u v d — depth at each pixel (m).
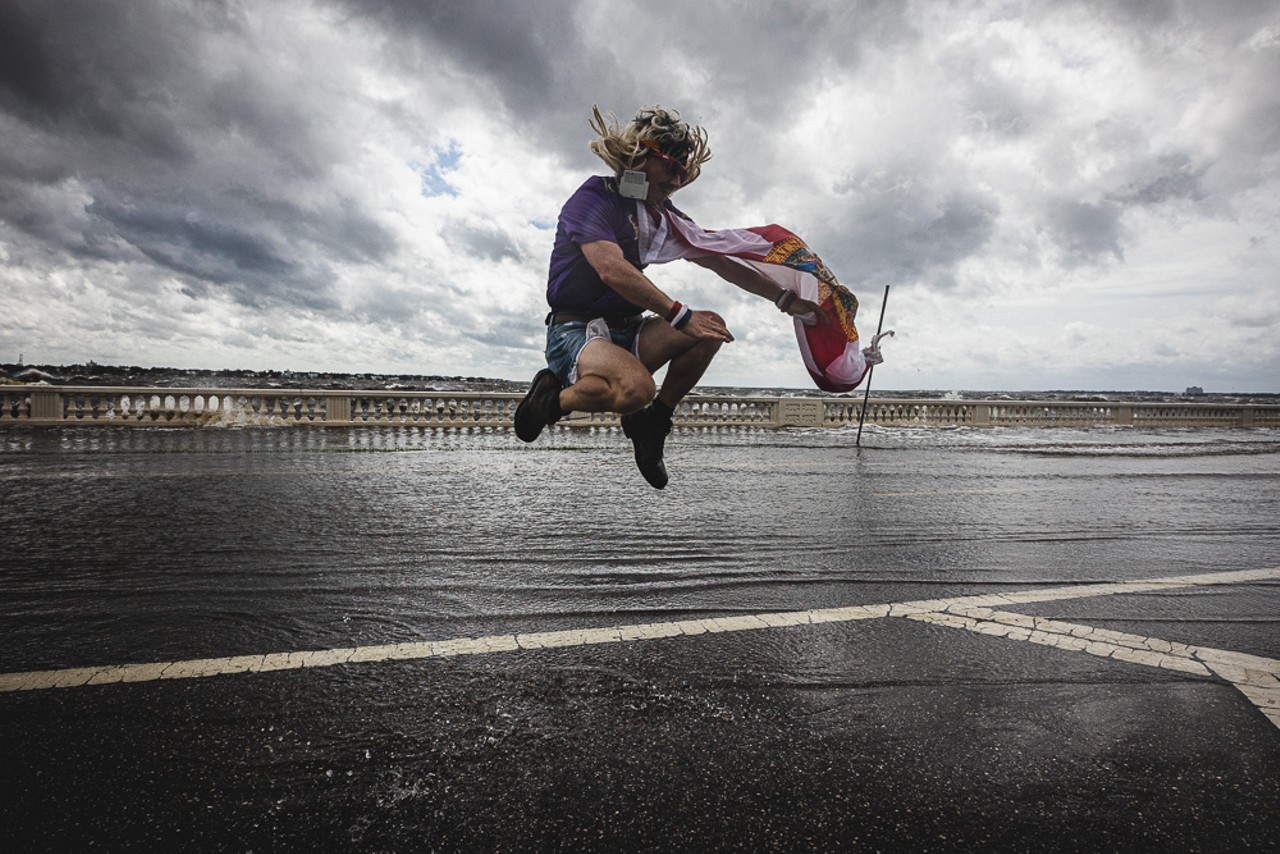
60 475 9.10
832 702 2.60
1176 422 30.47
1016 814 1.91
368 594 3.99
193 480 8.74
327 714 2.46
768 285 2.87
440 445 14.88
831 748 2.26
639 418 3.01
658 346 2.75
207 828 1.79
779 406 23.94
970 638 3.35
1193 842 1.80
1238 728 2.43
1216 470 12.52
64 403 17.78
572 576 4.46
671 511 7.04
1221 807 1.96
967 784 2.06
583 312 2.77
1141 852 1.75
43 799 1.91
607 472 10.33
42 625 3.39
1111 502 8.36
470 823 1.84
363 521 6.20
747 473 10.76
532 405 2.75
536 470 10.47
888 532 6.17
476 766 2.12
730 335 2.59
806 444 17.52
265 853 1.70
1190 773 2.13
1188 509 7.88
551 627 3.44
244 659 2.97
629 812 1.90
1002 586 4.39
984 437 21.98
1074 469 12.44
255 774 2.06
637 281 2.50
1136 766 2.17
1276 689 2.77
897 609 3.83
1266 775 2.12
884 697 2.65
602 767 2.12
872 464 12.61
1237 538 6.18
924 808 1.93
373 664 2.93
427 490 8.19
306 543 5.29
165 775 2.05
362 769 2.10
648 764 2.15
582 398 2.61
